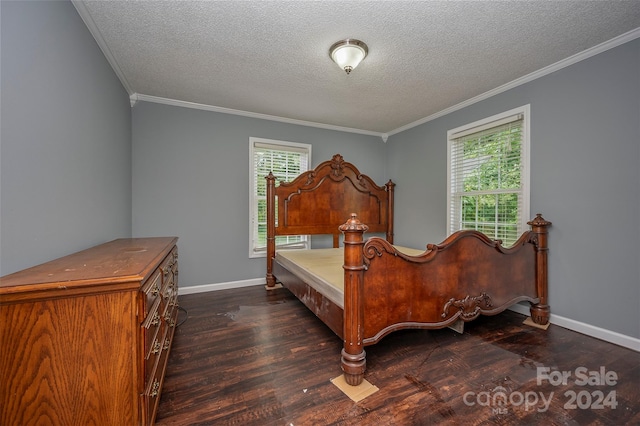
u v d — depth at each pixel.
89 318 1.00
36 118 1.31
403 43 2.17
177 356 2.00
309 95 3.19
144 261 1.33
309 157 4.20
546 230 2.56
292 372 1.80
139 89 3.03
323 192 3.92
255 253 3.86
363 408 1.47
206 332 2.39
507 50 2.28
